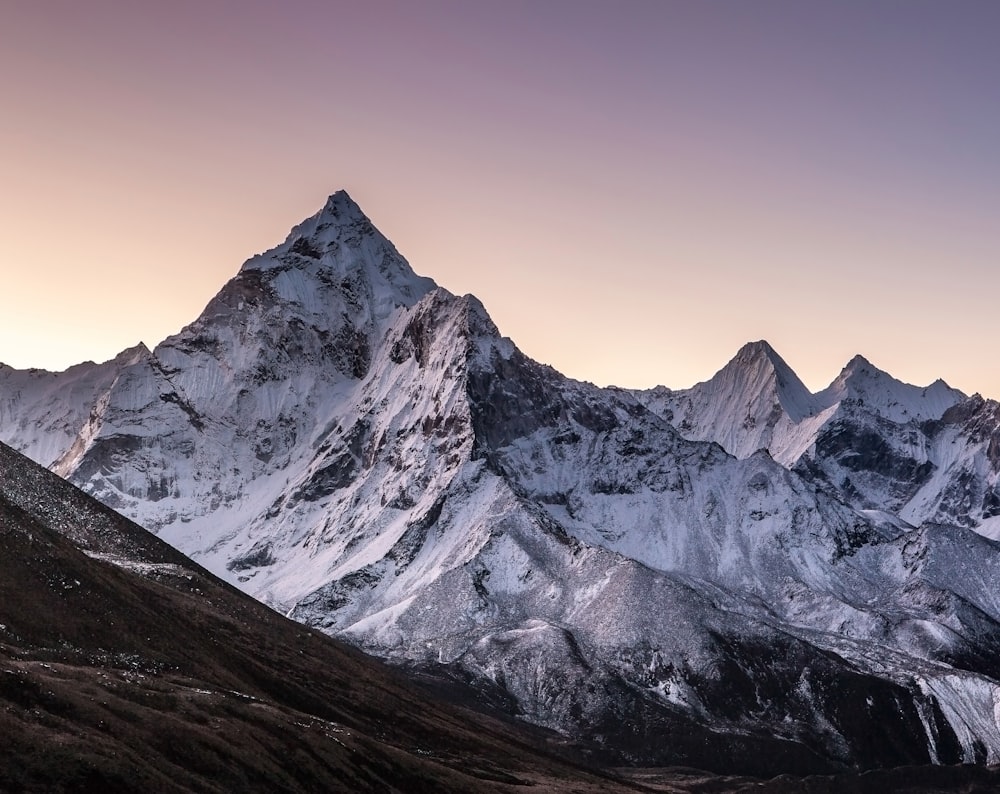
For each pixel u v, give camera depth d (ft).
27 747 402.52
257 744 484.33
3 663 451.53
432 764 591.78
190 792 428.15
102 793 403.34
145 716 459.73
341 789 497.05
